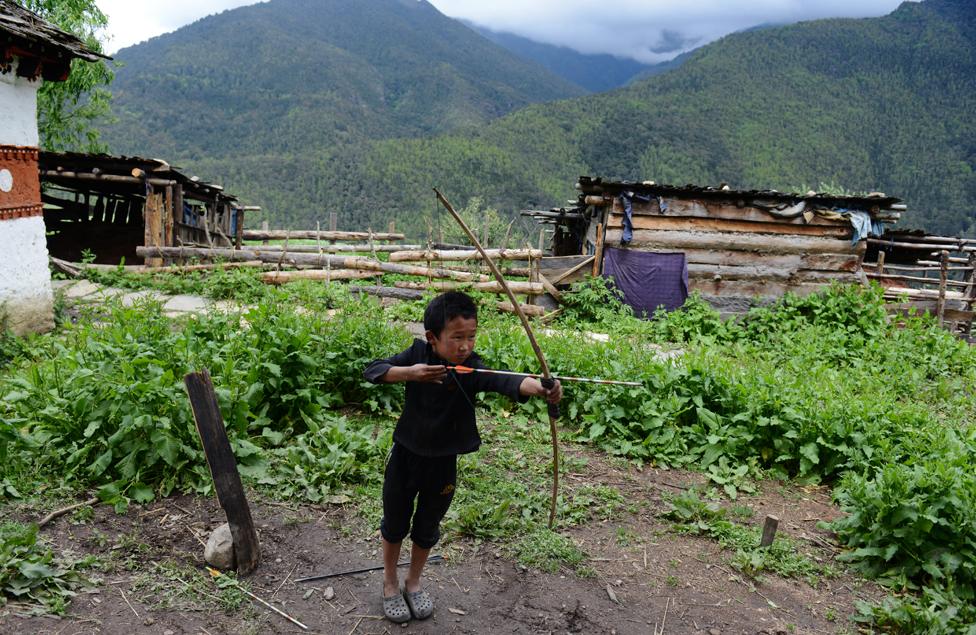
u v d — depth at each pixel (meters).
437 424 3.24
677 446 6.07
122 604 3.38
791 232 14.06
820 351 11.36
